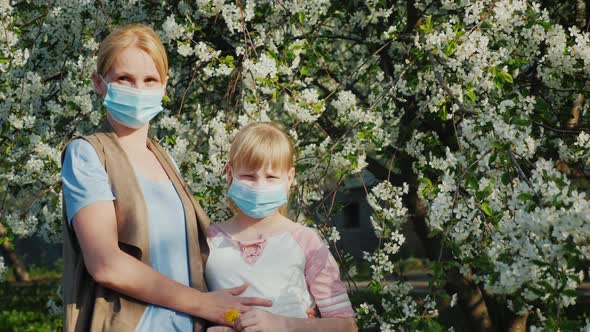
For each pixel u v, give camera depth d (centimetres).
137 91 205
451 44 311
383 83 413
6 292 1025
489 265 218
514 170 267
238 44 412
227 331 198
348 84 455
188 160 349
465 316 468
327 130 417
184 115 436
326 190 397
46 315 882
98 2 414
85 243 185
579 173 433
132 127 211
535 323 274
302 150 355
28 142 379
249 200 220
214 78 460
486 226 249
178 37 375
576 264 194
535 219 200
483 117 248
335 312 215
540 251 206
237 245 222
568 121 381
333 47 490
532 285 211
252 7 356
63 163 198
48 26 416
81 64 386
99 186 189
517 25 332
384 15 411
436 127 411
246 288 210
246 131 228
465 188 267
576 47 325
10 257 1538
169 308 194
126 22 417
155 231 197
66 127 402
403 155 400
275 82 351
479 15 330
